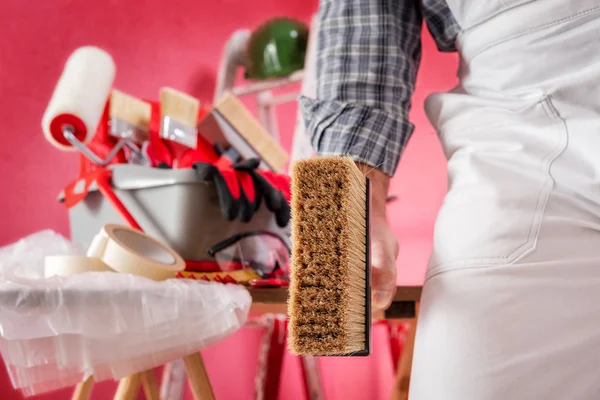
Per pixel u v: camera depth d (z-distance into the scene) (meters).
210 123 1.70
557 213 1.09
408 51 1.34
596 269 1.05
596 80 1.10
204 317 1.19
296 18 2.77
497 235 1.07
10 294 1.05
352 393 2.55
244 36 2.58
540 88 1.14
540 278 1.05
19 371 1.07
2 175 2.49
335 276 0.89
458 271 1.07
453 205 1.14
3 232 2.46
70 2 2.65
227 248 1.53
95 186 1.56
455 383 1.01
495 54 1.18
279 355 2.32
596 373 1.02
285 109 2.79
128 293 1.13
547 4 1.13
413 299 1.40
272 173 1.69
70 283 1.10
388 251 1.14
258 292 1.34
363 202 0.97
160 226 1.49
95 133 1.54
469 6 1.21
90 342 1.10
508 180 1.12
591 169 1.08
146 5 2.75
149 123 1.64
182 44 2.77
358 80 1.28
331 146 1.25
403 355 1.58
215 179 1.48
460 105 1.23
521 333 1.02
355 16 1.31
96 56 1.54
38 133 2.56
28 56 2.58
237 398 2.54
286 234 1.65
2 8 2.56
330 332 0.89
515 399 1.00
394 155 1.26
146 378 1.49
